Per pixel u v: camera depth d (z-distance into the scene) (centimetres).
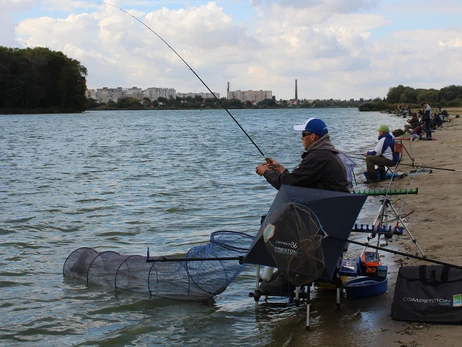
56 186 1484
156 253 806
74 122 7231
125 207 1162
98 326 562
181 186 1448
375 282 594
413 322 506
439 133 3014
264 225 512
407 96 11531
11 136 4066
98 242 884
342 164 573
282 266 499
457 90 10656
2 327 561
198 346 508
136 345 516
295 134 4203
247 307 601
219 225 982
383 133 1357
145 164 2038
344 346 473
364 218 951
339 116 8862
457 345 446
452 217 882
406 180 1334
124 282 659
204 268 629
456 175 1356
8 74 10206
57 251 835
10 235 933
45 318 582
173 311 598
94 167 1958
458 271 510
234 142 3294
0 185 1508
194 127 5753
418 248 682
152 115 12306
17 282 693
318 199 514
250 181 1521
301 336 507
